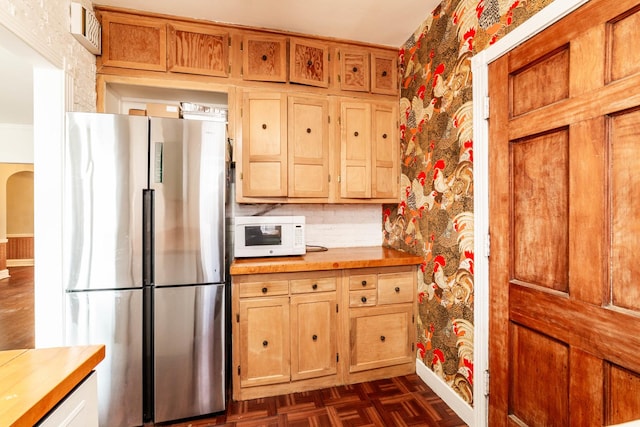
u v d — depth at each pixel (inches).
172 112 72.8
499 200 56.2
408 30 86.5
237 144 82.9
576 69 42.1
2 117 165.3
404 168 92.7
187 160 65.6
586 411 41.2
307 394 75.4
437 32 75.7
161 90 82.5
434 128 77.0
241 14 79.0
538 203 49.0
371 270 80.9
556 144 45.9
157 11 77.6
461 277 66.9
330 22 82.5
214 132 67.1
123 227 62.8
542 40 47.2
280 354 74.6
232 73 83.0
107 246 62.2
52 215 60.2
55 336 60.4
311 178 87.4
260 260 78.6
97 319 62.0
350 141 90.5
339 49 90.5
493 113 57.2
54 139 60.4
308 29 85.7
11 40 49.5
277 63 85.7
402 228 94.3
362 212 107.1
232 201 89.7
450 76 70.7
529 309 50.1
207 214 66.7
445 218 72.7
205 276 66.8
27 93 126.8
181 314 65.8
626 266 37.3
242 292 72.1
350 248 102.0
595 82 39.8
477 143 61.1
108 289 62.6
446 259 72.3
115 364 62.9
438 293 75.3
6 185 226.1
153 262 64.8
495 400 57.4
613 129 38.5
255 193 83.6
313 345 76.7
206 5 75.3
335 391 76.6
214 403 67.7
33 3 52.1
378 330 81.5
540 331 48.3
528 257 50.9
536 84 48.9
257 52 84.6
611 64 38.3
